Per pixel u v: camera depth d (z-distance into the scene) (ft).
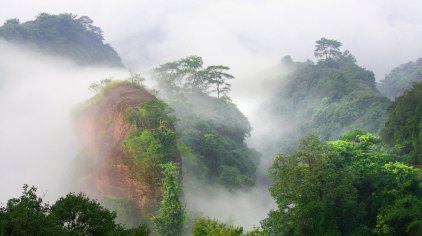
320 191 111.14
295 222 114.83
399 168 112.37
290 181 114.01
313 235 113.91
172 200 128.06
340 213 115.44
